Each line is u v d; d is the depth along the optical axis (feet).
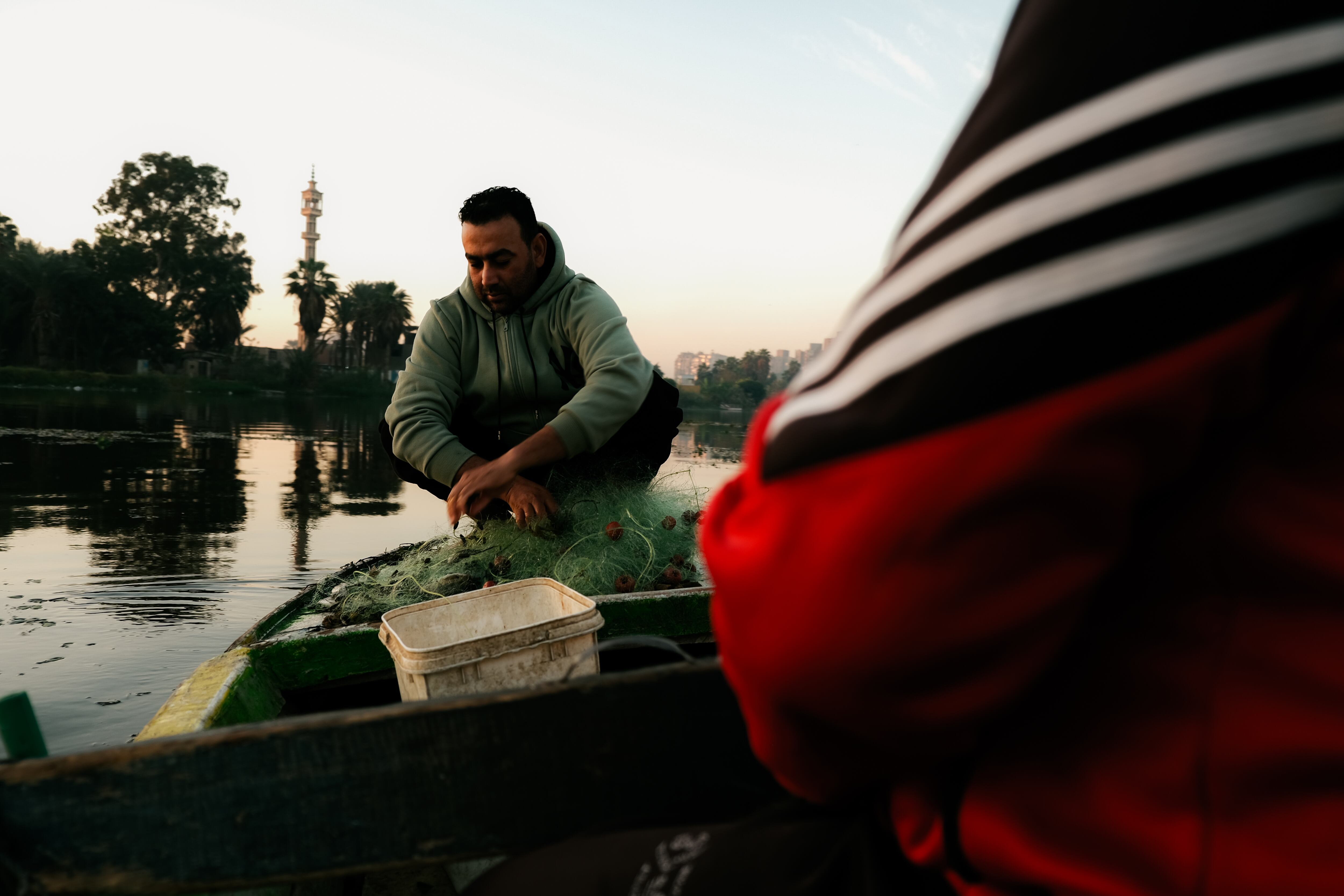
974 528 1.13
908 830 1.70
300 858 2.42
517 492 7.76
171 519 30.22
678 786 2.64
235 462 53.31
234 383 218.38
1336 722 1.22
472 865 4.91
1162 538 1.32
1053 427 1.07
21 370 180.14
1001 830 1.51
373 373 297.33
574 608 5.23
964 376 1.10
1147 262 1.03
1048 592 1.16
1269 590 1.25
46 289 200.85
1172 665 1.33
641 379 8.48
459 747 2.53
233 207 258.57
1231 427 1.21
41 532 26.58
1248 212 1.02
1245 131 1.02
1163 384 1.05
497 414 9.07
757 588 1.32
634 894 1.98
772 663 1.33
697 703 2.67
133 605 18.61
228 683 5.19
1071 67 1.12
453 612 5.43
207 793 2.37
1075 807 1.44
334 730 2.46
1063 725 1.47
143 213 247.91
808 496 1.26
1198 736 1.31
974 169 1.18
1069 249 1.06
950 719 1.30
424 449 8.39
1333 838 1.22
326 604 7.63
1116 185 1.05
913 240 1.26
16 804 2.28
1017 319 1.08
